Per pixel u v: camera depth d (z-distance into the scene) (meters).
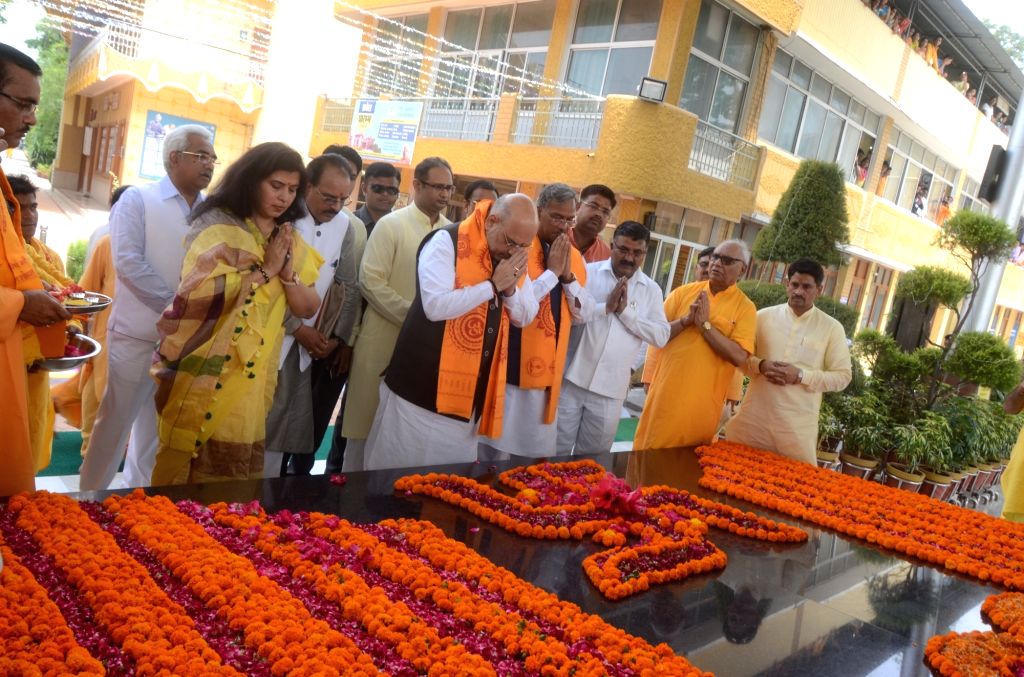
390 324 4.18
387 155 13.45
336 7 15.45
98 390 4.33
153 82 14.50
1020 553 3.53
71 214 16.20
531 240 3.47
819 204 8.70
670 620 2.42
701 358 4.72
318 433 4.43
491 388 3.58
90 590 1.99
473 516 3.00
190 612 1.99
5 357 2.48
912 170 17.72
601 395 4.43
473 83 13.10
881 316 18.22
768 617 2.56
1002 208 9.00
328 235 3.89
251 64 15.39
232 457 2.99
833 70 13.19
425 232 4.31
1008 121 21.41
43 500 2.45
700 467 4.32
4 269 2.53
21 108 2.55
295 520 2.64
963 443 7.19
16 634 1.75
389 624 2.05
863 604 2.80
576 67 11.53
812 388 4.77
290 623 1.96
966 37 16.41
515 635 2.07
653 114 9.86
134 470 3.89
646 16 10.69
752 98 11.62
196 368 2.86
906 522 3.79
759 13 10.92
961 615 2.84
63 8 11.48
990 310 9.05
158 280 3.64
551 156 10.80
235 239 2.86
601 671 1.95
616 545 2.90
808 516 3.71
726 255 4.69
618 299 4.25
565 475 3.65
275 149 2.88
